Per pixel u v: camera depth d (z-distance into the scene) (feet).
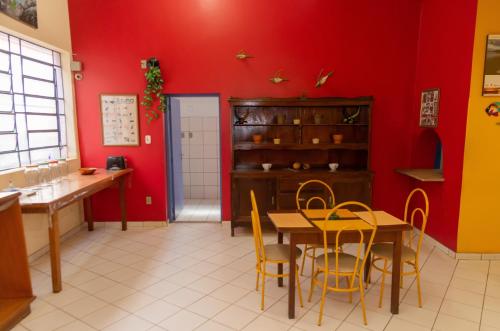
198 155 22.07
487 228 12.51
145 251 13.65
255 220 9.31
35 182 12.01
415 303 9.71
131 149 16.33
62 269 11.98
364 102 14.82
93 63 15.78
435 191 14.07
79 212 16.30
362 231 8.70
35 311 9.32
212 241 14.78
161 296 10.14
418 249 9.59
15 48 12.34
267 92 15.99
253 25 15.66
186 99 21.61
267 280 11.17
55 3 14.32
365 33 15.66
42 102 13.98
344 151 16.31
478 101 11.91
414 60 15.75
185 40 15.75
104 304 9.69
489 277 11.29
